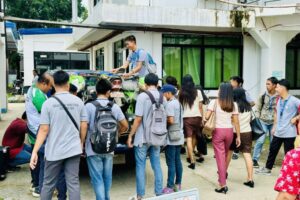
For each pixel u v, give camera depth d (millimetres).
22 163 7086
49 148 4320
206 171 7121
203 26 10188
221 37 11484
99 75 6750
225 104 5773
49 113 4309
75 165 4414
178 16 9875
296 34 11039
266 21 10578
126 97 6547
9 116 15070
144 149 5227
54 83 4461
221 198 5637
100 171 4727
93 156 4668
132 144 5418
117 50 12680
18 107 18781
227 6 11352
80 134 4551
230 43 11602
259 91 11492
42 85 5375
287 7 9688
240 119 6152
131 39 7316
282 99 6477
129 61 7469
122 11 9422
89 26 9766
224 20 10188
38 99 5359
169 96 5684
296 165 2424
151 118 5184
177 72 11164
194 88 7172
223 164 5879
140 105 5160
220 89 5871
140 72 7168
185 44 11164
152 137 5148
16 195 5750
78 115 4449
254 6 9695
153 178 6688
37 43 24219
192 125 7184
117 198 5617
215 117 5887
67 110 4340
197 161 7852
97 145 4543
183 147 8555
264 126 7406
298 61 12484
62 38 24516
